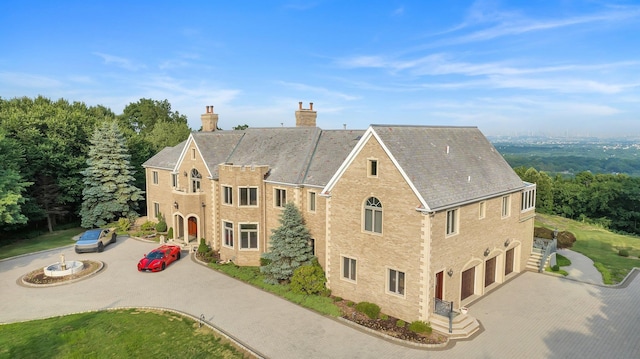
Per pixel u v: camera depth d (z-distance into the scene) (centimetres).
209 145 4116
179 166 4319
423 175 2386
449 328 2209
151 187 5044
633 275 3297
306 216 3159
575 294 2841
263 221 3444
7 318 2461
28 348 2114
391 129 2558
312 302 2633
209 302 2684
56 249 4034
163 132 8256
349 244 2638
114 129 5053
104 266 3447
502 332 2264
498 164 3203
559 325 2355
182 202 4022
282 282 2992
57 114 5516
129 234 4634
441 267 2372
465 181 2642
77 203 5519
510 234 3145
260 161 3694
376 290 2505
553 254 3569
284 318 2447
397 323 2323
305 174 3241
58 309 2586
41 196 4894
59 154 4988
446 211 2375
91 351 2100
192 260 3609
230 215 3475
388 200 2395
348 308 2564
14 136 4819
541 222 5994
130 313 2511
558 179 8088
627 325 2358
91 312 2536
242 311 2542
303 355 2031
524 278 3186
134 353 2080
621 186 6944
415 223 2272
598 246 4541
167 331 2284
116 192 5041
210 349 2103
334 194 2698
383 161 2405
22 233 4797
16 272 3322
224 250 3584
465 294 2752
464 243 2580
